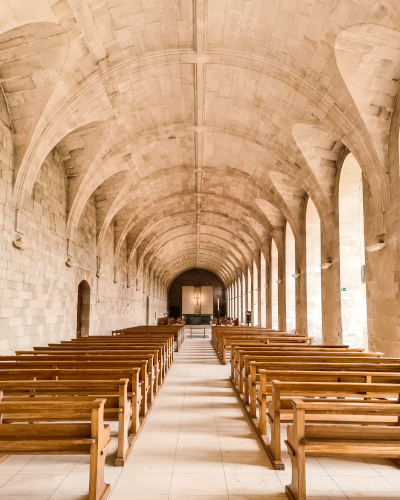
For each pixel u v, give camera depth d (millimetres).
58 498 3861
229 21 9555
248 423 6359
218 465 4672
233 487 4117
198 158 17500
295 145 13117
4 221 9195
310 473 4426
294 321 19422
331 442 3674
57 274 12844
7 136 9430
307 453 3730
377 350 9984
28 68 9078
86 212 16406
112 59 10133
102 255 18906
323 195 13695
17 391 5293
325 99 10273
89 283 16797
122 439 4703
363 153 10094
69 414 3822
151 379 7363
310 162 13305
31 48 8750
